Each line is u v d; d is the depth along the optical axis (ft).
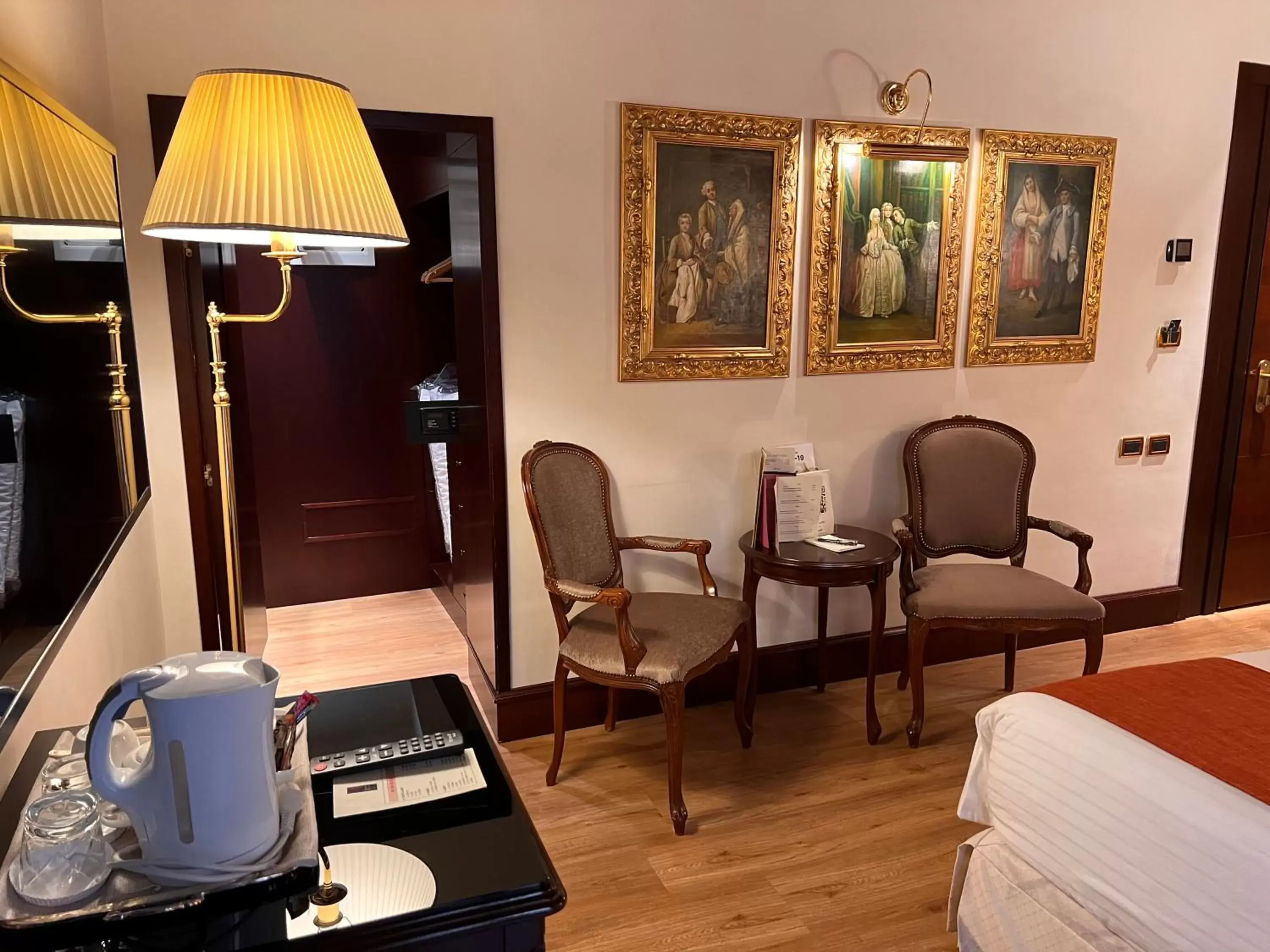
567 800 8.36
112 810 3.53
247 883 3.27
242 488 10.18
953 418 10.50
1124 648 11.84
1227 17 11.12
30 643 3.61
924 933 6.64
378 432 13.84
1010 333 10.91
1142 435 11.96
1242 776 5.03
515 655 9.48
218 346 6.75
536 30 8.44
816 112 9.59
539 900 3.39
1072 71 10.55
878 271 10.14
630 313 9.21
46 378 4.02
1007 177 10.43
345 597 14.06
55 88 5.44
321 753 4.35
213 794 3.22
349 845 3.65
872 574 9.00
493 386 8.87
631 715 9.96
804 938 6.59
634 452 9.57
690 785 8.60
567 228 8.89
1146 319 11.60
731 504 10.09
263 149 4.59
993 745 6.18
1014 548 10.26
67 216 4.64
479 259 8.70
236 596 7.21
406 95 8.14
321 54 7.86
